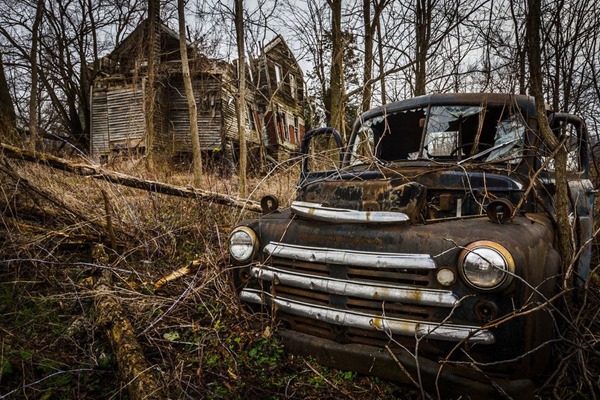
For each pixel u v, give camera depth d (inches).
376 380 90.4
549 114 127.0
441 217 100.3
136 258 162.9
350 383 90.1
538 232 88.0
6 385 87.7
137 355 90.4
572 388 91.0
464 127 130.4
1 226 151.5
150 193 188.7
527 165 114.9
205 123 751.7
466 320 76.9
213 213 205.3
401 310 82.2
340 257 87.2
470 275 74.8
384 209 91.0
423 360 81.0
